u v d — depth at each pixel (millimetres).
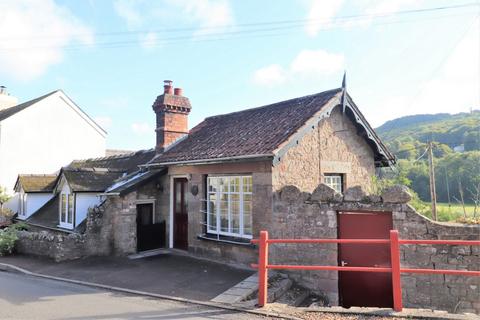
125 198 12297
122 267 10633
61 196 14922
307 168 10641
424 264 7777
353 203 8570
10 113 23281
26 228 16219
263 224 9711
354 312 6207
